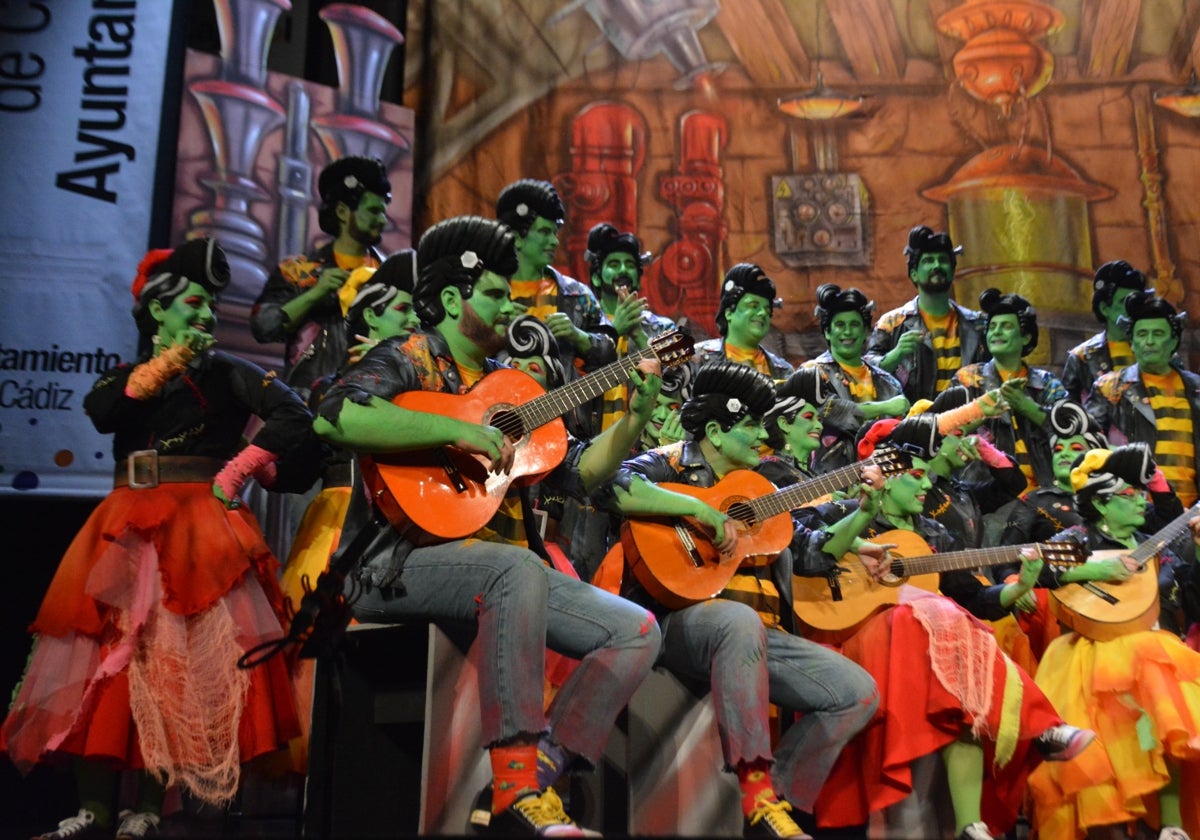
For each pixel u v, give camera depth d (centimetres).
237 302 485
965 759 330
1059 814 357
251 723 298
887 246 590
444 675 283
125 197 461
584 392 296
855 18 605
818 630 351
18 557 442
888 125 598
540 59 588
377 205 455
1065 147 595
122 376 321
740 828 322
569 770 288
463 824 284
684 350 310
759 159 595
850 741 337
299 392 419
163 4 480
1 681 432
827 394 403
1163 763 349
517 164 579
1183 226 586
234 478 308
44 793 385
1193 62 596
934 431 393
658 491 319
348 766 287
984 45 600
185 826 338
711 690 316
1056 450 439
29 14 471
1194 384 516
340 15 538
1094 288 553
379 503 279
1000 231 589
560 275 451
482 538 284
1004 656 337
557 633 279
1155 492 415
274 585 320
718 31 600
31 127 462
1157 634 367
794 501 339
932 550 379
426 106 573
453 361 298
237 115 500
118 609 296
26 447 435
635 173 588
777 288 585
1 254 449
